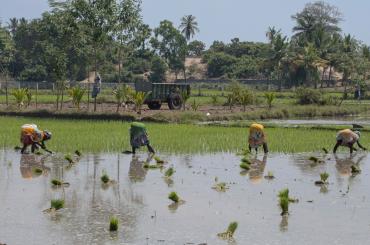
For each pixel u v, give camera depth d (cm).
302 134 3794
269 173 2295
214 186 2094
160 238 1472
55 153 2884
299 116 6012
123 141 3262
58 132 3650
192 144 3219
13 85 10131
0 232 1506
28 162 2614
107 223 1600
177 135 3597
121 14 5384
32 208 1756
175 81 14450
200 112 5056
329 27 16538
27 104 5719
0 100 6731
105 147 3066
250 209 1773
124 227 1562
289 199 1869
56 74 5453
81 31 5350
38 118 4769
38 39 13262
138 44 5634
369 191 2042
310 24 13825
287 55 12281
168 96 5678
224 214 1709
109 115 4709
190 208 1777
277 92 10769
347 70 11400
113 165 2548
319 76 12681
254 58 15950
